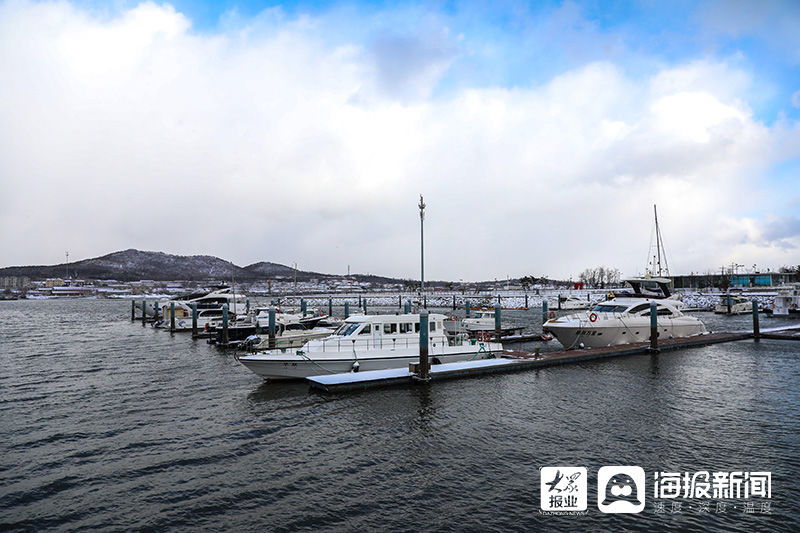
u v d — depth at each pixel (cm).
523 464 1171
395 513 935
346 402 1788
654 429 1432
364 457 1229
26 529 891
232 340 3769
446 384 2073
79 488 1064
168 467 1178
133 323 6294
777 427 1439
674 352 2984
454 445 1311
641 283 4097
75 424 1554
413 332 2408
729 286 12656
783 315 6569
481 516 923
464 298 12988
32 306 14275
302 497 1007
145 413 1683
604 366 2519
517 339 3816
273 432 1447
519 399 1820
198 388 2089
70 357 3064
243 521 910
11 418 1631
